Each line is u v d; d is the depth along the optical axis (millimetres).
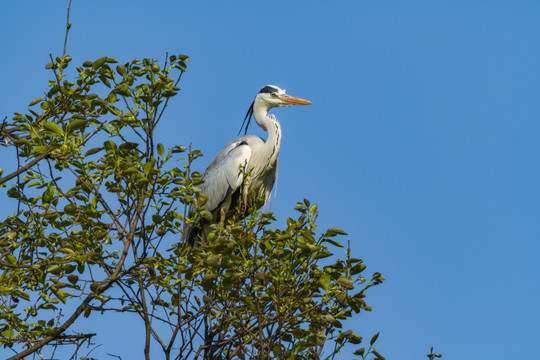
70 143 9945
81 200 10297
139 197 10359
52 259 10008
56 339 9969
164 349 10047
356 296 9812
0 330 9570
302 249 9438
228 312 10453
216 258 9438
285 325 10023
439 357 10266
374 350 9773
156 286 10406
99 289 10102
